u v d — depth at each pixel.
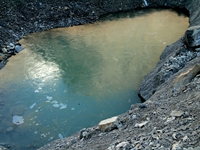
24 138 9.95
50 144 8.82
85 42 17.17
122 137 6.38
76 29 19.27
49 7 20.47
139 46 16.28
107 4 22.20
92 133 7.65
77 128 10.25
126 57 15.10
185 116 6.01
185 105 6.65
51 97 12.15
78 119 10.72
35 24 19.33
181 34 17.59
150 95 10.98
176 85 8.80
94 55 15.52
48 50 16.30
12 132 10.24
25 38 17.92
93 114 10.96
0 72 14.16
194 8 20.28
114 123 7.47
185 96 7.49
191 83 8.07
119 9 22.34
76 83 13.05
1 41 16.39
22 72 14.14
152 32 18.19
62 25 19.77
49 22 19.80
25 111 11.34
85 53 15.77
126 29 18.89
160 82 10.88
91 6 21.61
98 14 21.44
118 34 18.09
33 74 13.95
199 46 11.55
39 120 10.80
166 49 14.41
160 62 13.26
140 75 13.40
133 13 22.05
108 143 6.38
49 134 10.05
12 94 12.46
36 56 15.69
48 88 12.80
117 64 14.45
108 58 15.10
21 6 19.61
